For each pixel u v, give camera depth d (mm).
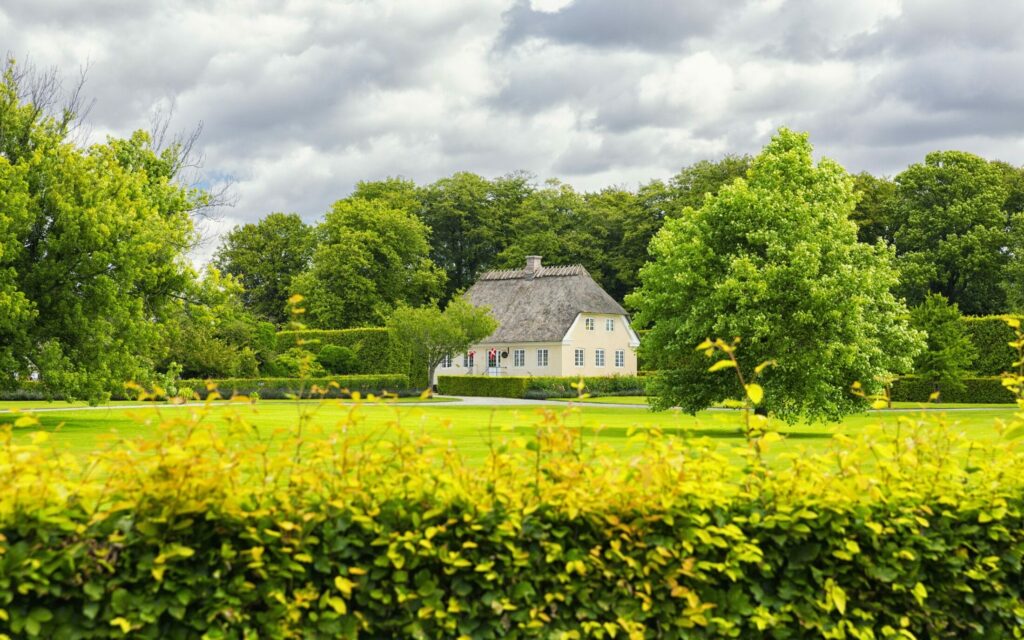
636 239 79375
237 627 4332
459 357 76500
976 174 63438
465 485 4859
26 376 26297
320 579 4523
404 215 79438
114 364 26812
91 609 4094
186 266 29172
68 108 33250
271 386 51562
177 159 45594
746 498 5125
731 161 76312
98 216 26500
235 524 4441
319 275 75688
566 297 73250
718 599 4848
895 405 45094
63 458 4688
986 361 49469
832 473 5426
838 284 26203
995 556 5203
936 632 5125
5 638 4031
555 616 4691
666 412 38781
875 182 70875
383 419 28391
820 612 4961
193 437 4539
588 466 4965
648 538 4816
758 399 5359
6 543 4094
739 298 26375
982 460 5684
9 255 24656
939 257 61906
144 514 4332
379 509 4672
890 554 5047
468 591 4605
